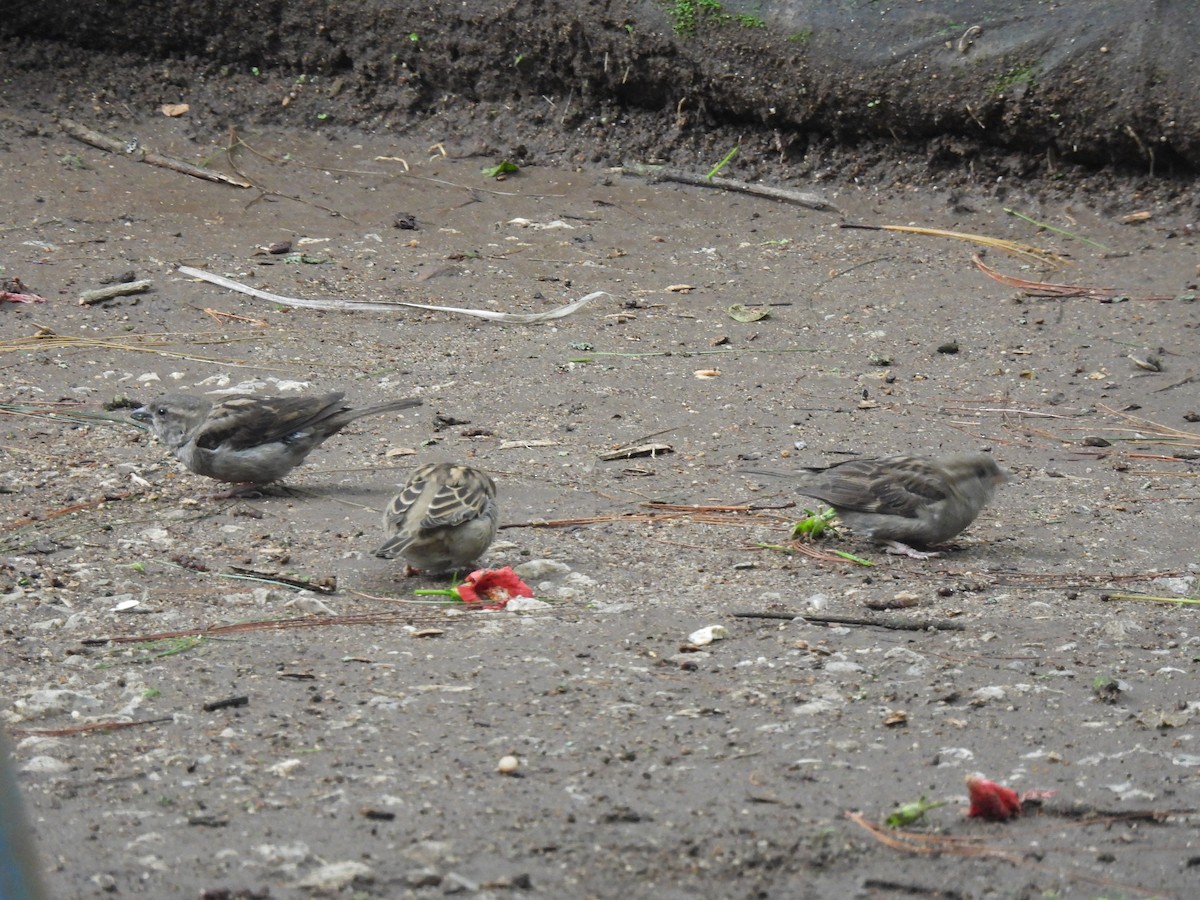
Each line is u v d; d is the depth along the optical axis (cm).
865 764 795
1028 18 2231
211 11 2469
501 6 2420
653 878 659
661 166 2381
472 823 709
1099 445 1527
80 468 1386
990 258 2122
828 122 2328
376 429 1522
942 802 744
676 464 1435
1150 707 890
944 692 904
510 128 2438
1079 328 1888
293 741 812
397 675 916
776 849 687
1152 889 660
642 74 2391
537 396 1630
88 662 938
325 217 2206
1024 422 1598
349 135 2452
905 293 2003
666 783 761
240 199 2236
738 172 2362
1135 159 2216
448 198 2291
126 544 1190
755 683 915
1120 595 1125
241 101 2466
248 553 1178
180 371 1672
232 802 734
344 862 662
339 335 1809
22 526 1227
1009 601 1104
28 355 1691
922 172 2303
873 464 1238
